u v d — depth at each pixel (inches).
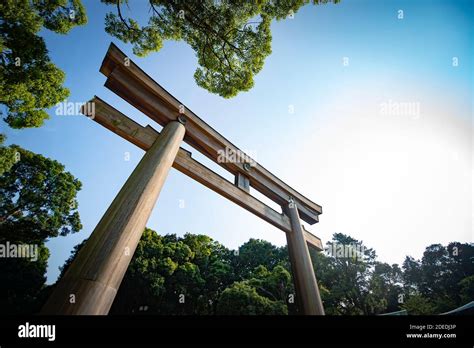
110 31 231.8
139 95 192.9
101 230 112.3
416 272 1144.2
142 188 134.8
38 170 720.3
